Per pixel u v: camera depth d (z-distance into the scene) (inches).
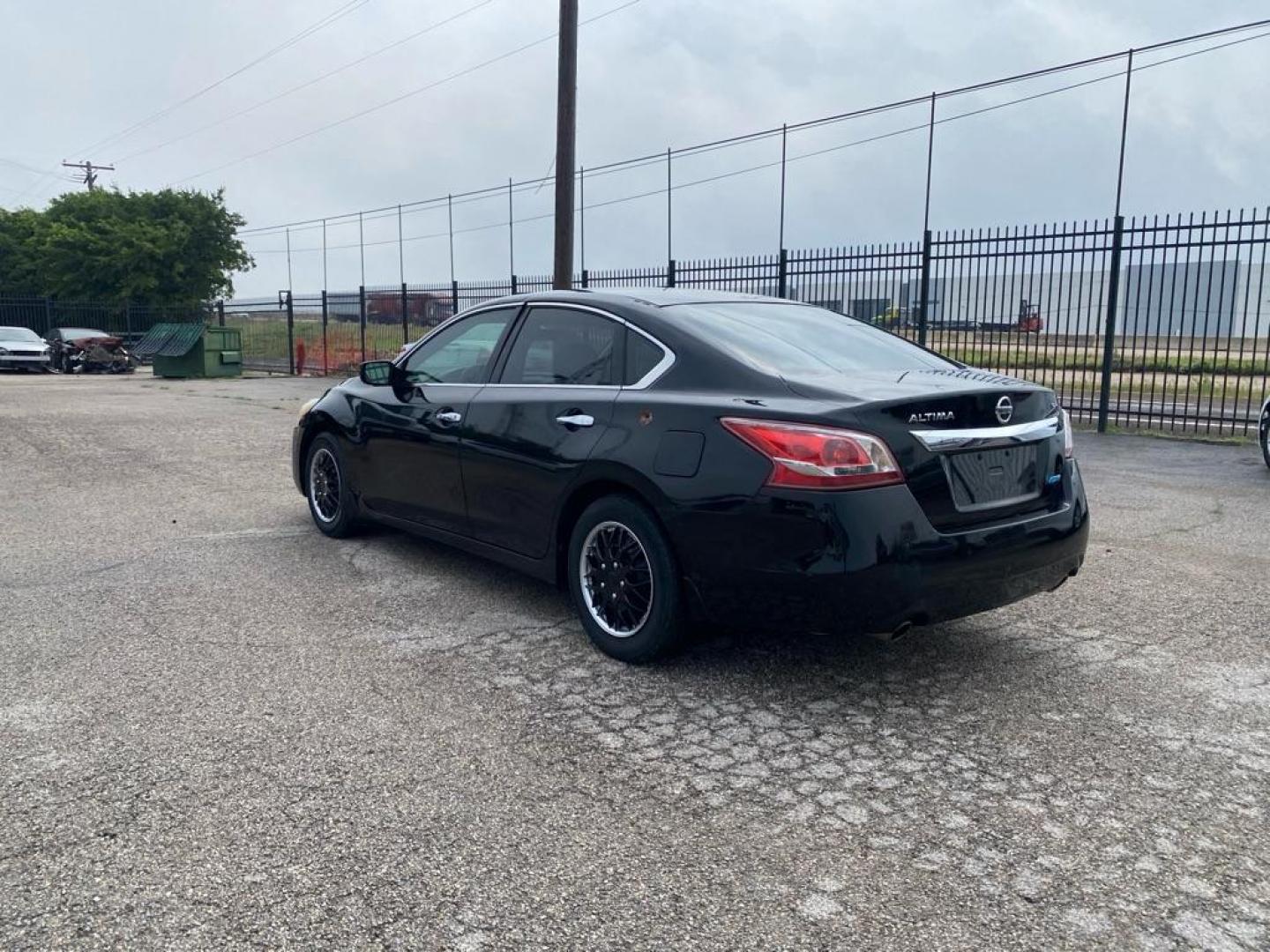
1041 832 112.3
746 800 119.4
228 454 403.2
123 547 240.2
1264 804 118.5
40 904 97.0
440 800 118.5
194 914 95.7
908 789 122.2
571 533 173.6
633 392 161.8
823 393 142.0
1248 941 92.9
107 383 900.0
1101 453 423.8
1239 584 212.8
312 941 92.0
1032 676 159.0
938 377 159.5
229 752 130.1
